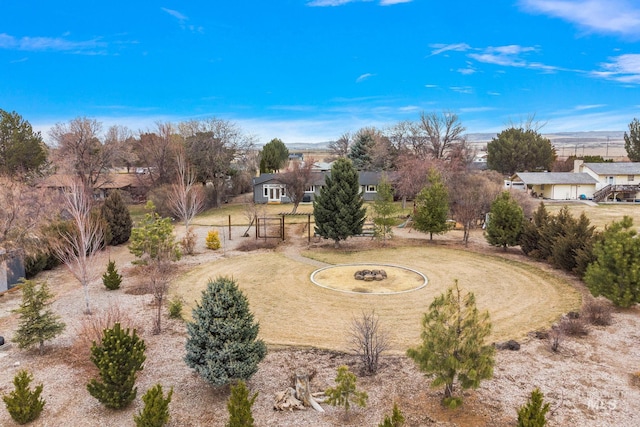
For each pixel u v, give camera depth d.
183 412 10.46
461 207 33.25
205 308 10.93
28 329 13.45
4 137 43.53
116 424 10.08
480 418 9.99
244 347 10.84
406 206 53.25
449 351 9.93
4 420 10.22
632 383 11.52
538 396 9.06
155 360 13.27
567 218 25.72
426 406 10.54
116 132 54.84
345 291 20.95
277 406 10.51
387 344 13.76
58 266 25.64
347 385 9.93
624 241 16.67
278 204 58.81
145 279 21.83
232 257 28.38
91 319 15.95
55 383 11.92
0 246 21.84
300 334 15.65
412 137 72.31
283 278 23.39
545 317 16.91
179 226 41.69
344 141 98.56
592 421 9.85
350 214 29.97
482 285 21.73
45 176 42.22
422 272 24.33
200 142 55.72
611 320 16.09
